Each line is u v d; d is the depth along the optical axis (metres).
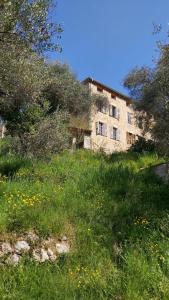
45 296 10.41
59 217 13.97
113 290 10.77
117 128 54.56
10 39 14.96
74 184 18.12
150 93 29.86
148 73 33.25
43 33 15.26
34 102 21.77
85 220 14.62
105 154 30.14
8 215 13.19
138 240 13.39
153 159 26.19
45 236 12.91
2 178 18.08
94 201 16.42
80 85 35.53
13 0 14.52
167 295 10.52
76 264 12.30
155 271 11.44
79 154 27.80
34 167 20.73
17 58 16.28
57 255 12.66
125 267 11.91
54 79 31.61
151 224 14.53
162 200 17.33
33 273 11.35
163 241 13.08
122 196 17.55
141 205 16.23
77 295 10.55
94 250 13.01
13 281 10.94
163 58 20.52
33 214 13.42
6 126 23.36
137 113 32.94
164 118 21.91
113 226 14.70
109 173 20.03
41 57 17.59
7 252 12.05
